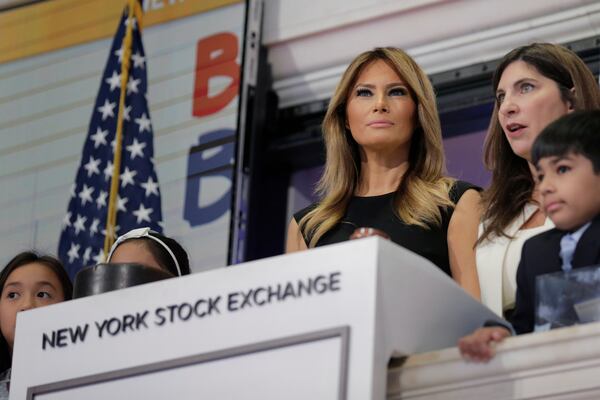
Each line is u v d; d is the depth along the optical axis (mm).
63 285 5211
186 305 3283
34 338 3529
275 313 3129
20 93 8469
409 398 3164
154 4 8234
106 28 8344
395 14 7484
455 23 7273
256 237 7773
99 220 7789
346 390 2963
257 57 7848
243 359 3139
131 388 3295
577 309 3225
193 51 8000
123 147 7938
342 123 4863
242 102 7734
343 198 4711
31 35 8602
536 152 3561
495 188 4285
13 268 5172
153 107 7984
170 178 7750
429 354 3145
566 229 3555
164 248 4668
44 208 8031
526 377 3088
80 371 3410
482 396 3119
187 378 3209
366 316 3002
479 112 7172
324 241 4613
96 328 3428
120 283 3826
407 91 4789
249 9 7895
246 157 7676
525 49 4473
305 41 7805
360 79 4820
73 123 8195
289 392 3037
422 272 3178
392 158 4746
